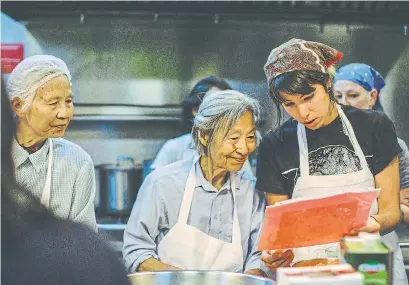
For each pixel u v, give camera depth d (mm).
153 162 2127
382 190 2102
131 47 2107
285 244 1652
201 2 2078
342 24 2070
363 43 2074
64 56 2105
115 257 681
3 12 2072
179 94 2105
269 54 2078
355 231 1635
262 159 2104
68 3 2084
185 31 2096
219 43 2092
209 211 2117
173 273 1611
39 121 2098
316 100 2061
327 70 2066
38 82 2082
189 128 2105
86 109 2117
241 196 2115
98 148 2129
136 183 2127
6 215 622
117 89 2117
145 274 1588
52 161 2123
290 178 2102
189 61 2100
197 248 2113
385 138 2084
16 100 2088
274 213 1587
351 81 2070
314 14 2066
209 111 2076
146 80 2111
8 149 615
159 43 2102
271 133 2094
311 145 2088
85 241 657
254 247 2117
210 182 2113
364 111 2084
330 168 2086
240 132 2080
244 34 2082
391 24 2068
